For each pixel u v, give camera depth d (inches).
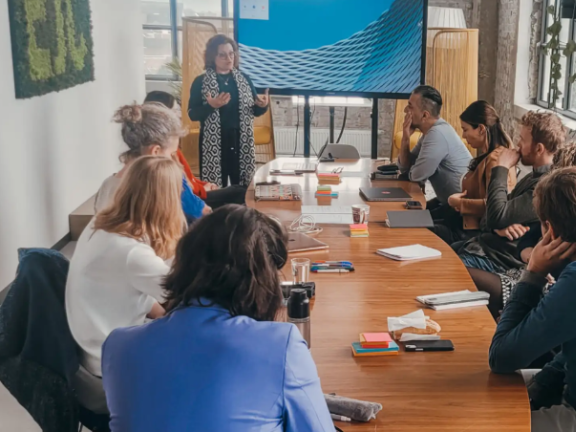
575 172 71.1
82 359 80.7
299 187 150.4
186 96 268.5
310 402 46.9
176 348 47.0
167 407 45.8
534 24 260.8
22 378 75.6
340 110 321.1
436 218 158.2
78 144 204.1
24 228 162.1
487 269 126.7
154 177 81.0
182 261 49.2
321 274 99.0
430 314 84.0
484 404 62.4
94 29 219.6
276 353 46.5
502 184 126.3
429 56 262.2
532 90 267.0
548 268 71.4
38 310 75.8
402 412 61.1
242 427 45.3
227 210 49.9
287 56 237.0
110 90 239.5
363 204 134.1
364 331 78.7
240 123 208.2
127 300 79.9
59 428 74.9
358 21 231.9
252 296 48.3
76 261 81.1
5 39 150.9
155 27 328.2
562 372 76.4
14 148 156.5
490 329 79.4
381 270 100.7
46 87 171.3
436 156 159.5
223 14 327.3
